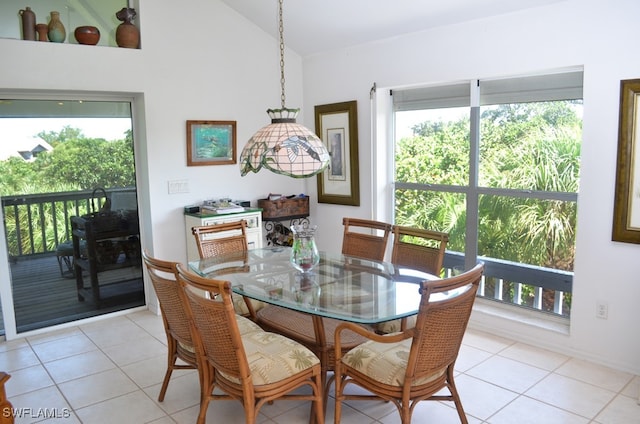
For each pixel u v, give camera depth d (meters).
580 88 3.35
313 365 2.48
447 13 3.69
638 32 2.92
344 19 4.21
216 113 4.67
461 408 2.50
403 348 2.50
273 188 5.21
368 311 2.44
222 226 3.79
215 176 4.75
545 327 3.56
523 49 3.44
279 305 2.55
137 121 4.40
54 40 3.78
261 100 4.98
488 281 4.06
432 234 3.21
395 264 3.39
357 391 3.09
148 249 4.52
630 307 3.11
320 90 5.04
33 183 4.00
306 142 2.60
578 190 3.34
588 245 3.26
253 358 2.41
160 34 4.25
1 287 3.89
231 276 3.07
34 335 4.04
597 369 3.22
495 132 3.85
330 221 5.17
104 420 2.77
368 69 4.51
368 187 4.68
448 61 3.89
